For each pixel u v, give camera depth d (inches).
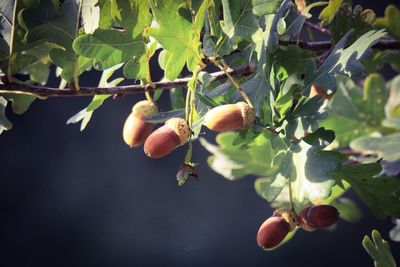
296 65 28.6
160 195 82.2
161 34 27.0
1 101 29.2
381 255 28.8
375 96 38.2
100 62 27.3
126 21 27.2
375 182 28.9
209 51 27.6
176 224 81.4
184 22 27.1
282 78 28.6
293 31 30.3
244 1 27.4
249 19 27.5
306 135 27.6
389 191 28.9
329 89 27.5
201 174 80.6
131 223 81.5
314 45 31.0
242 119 26.7
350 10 31.0
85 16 27.6
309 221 28.1
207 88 28.9
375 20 32.4
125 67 27.8
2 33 27.9
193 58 27.6
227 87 27.9
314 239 75.9
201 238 80.4
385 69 70.7
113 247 82.4
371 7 71.2
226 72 27.6
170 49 27.2
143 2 27.2
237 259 78.5
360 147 32.4
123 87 28.4
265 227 28.0
